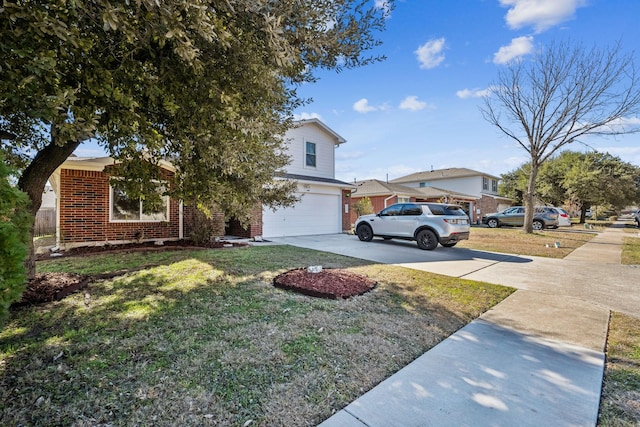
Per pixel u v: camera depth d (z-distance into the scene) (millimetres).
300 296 4566
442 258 8297
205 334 3246
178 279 5375
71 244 8477
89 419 1971
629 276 6375
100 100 2957
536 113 15156
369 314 3943
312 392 2314
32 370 2521
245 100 3818
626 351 3062
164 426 1930
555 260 8305
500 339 3330
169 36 2396
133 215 9500
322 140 15430
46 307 3945
